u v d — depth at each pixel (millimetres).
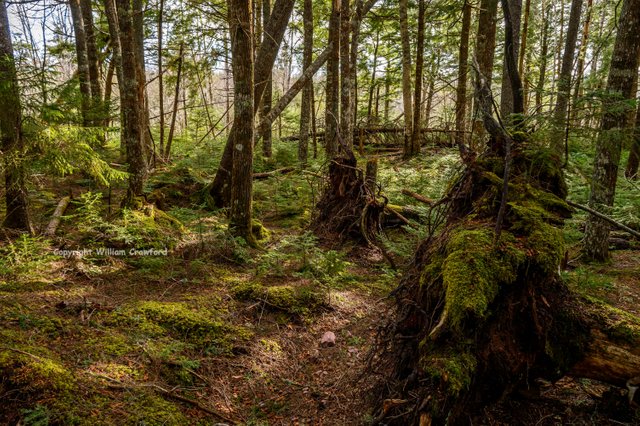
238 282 5086
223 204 8273
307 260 5789
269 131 12930
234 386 3477
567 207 3158
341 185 7469
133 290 4547
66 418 2525
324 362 3973
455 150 12805
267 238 6938
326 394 3508
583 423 2898
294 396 3498
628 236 7441
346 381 3625
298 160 12508
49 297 3975
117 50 9117
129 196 6496
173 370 3348
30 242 4719
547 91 3637
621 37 5566
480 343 2568
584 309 3031
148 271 4980
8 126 4605
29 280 4234
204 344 3795
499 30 17219
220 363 3650
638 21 5438
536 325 2705
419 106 13383
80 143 4781
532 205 3082
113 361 3209
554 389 3275
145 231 5645
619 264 6395
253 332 4195
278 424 3176
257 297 4703
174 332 3812
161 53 14367
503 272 2617
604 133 3488
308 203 9203
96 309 3844
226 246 5934
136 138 6512
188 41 15031
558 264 2734
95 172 5074
